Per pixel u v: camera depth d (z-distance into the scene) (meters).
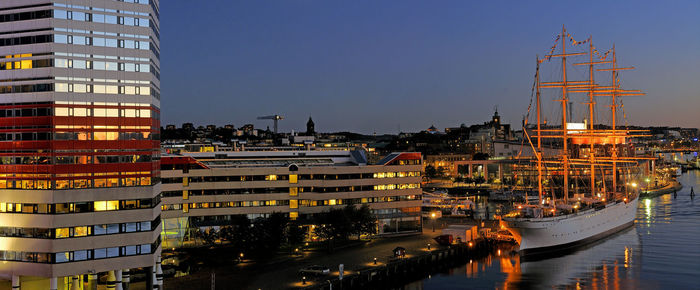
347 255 153.62
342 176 179.38
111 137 107.44
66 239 102.50
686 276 142.38
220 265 141.38
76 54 106.19
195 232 166.25
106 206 106.19
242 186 172.25
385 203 184.00
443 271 154.38
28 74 104.81
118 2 110.31
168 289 117.50
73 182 103.75
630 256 168.00
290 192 175.62
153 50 114.69
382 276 137.25
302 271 130.00
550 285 137.12
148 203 109.50
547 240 172.62
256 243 150.75
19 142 104.00
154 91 114.62
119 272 106.94
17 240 103.00
